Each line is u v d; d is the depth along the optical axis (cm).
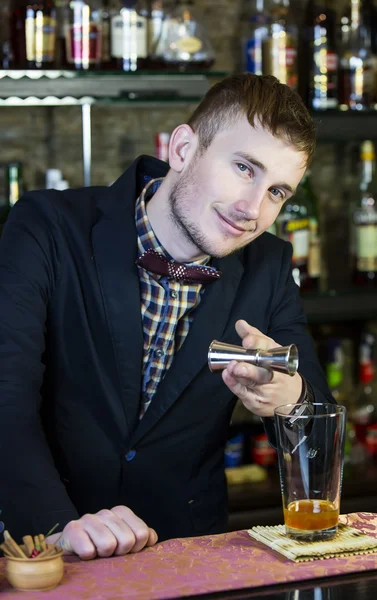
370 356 299
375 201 291
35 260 161
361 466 285
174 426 169
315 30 280
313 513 123
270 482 271
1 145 275
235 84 151
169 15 257
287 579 112
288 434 124
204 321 168
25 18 244
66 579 112
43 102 246
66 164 282
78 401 167
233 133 148
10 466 136
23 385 149
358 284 293
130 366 164
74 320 165
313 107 278
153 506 172
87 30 246
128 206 169
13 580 109
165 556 121
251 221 150
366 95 283
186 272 163
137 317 164
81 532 121
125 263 165
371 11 286
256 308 176
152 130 290
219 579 112
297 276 278
